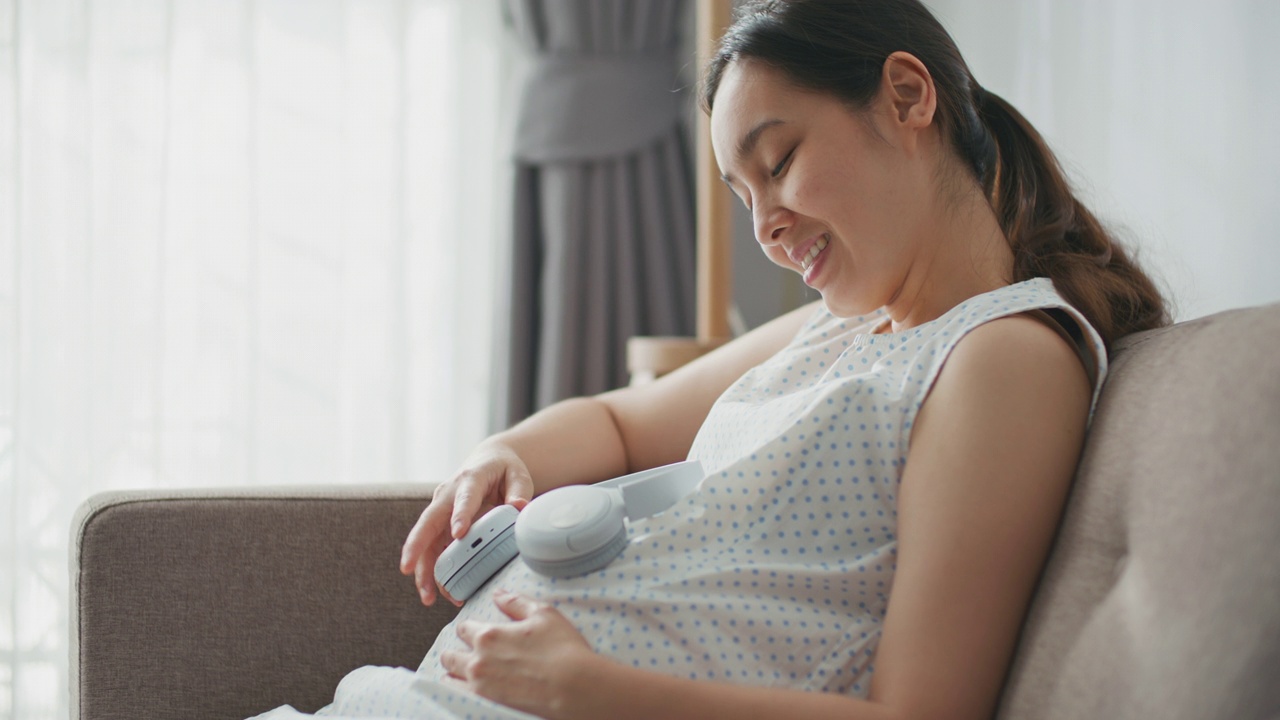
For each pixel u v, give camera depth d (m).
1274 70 0.97
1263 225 0.99
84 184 2.16
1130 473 0.60
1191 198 1.11
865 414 0.68
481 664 0.63
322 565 0.94
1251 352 0.57
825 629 0.65
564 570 0.67
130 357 2.19
